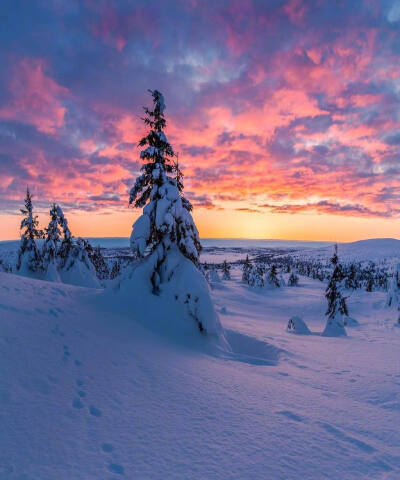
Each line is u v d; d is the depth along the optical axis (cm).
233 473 288
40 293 886
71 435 315
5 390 361
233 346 1172
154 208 1077
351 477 296
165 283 1044
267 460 315
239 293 4791
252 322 2114
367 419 462
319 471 302
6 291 792
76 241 2352
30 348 498
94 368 507
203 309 962
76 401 388
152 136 1100
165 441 334
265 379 642
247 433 372
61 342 571
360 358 1018
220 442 345
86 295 1032
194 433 359
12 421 312
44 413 343
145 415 388
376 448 362
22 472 249
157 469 282
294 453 334
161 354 696
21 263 2216
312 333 1811
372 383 695
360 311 3281
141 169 1115
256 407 463
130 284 1050
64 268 2269
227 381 579
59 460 274
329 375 770
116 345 659
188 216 1091
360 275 10244
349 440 378
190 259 1102
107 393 431
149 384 495
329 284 1875
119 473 269
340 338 1576
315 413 466
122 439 325
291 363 882
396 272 3031
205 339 934
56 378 434
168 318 960
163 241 1099
